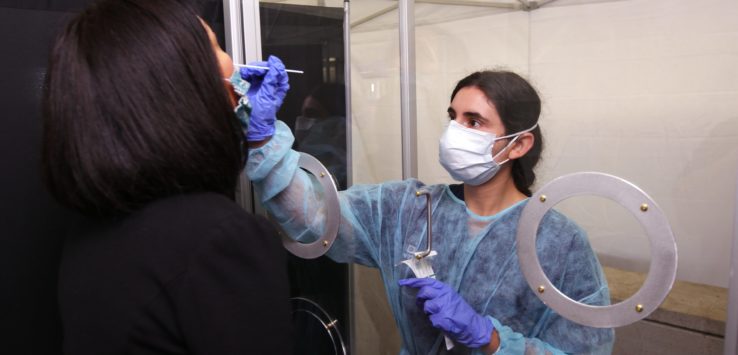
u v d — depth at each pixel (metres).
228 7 1.07
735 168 0.71
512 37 0.98
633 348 0.81
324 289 1.32
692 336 0.75
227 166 0.54
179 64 0.48
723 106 0.72
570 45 0.88
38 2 1.03
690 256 0.76
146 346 0.46
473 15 1.04
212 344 0.47
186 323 0.46
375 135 1.28
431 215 0.96
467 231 0.91
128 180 0.46
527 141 0.87
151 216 0.48
